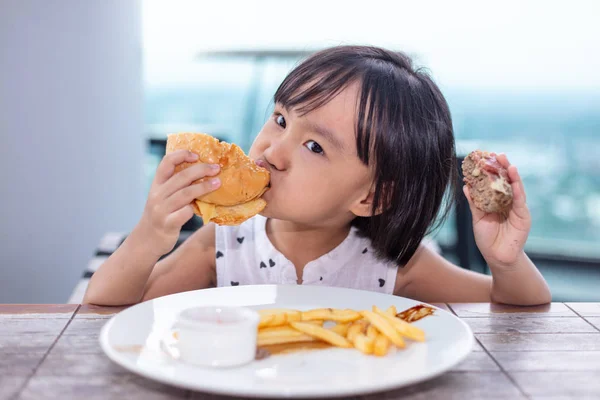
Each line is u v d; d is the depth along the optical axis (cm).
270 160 115
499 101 364
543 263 401
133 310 95
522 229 117
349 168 118
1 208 323
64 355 85
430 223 137
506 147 369
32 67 317
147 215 111
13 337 92
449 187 140
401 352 84
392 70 126
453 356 81
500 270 123
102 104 333
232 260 146
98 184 338
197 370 75
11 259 328
